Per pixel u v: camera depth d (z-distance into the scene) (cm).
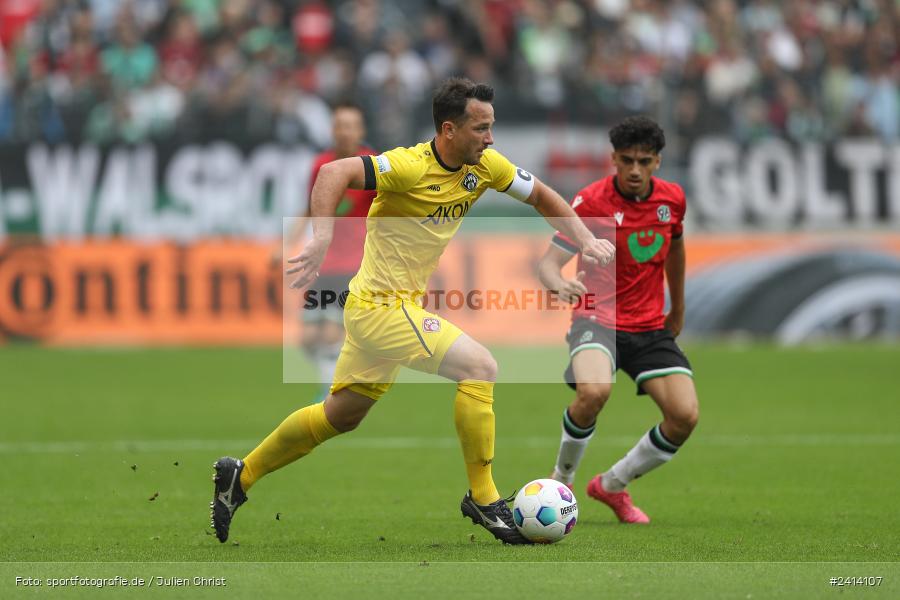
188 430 3756
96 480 2952
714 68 7225
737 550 2100
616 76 7119
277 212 6044
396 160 2073
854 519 2439
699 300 6172
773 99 7206
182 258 5994
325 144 6097
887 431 3744
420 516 2498
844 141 6216
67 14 7356
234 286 6028
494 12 7688
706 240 6175
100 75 6875
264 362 5544
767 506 2608
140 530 2334
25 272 5931
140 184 5966
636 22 7788
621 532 2311
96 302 5969
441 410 4334
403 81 6775
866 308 6225
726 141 6197
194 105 6525
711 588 1788
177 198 5988
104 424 3875
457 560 2003
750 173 6188
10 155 5903
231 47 7181
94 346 5966
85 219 5953
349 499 2711
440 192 2112
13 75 6994
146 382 4909
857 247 6212
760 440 3588
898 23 8088
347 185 2047
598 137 6278
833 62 7675
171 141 5972
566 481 2527
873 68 7806
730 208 6181
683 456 3328
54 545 2170
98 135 6544
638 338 2481
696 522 2427
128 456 3303
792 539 2217
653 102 6438
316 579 1852
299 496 2752
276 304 6075
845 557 2036
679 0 7994
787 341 6175
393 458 3322
